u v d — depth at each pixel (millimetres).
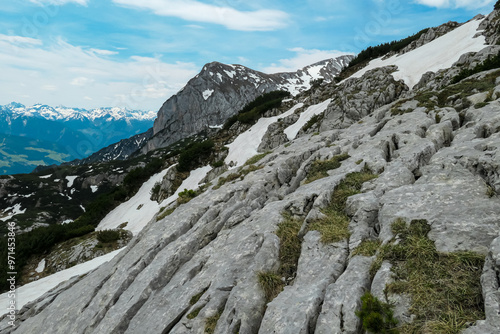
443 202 9016
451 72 40781
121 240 43406
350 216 10875
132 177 77438
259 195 16344
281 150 23375
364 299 6598
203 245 13539
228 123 88438
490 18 57062
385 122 20703
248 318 8297
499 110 14422
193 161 71812
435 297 6355
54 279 26906
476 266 6668
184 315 9609
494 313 5395
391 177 11805
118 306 11898
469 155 10750
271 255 10133
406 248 7766
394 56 77438
